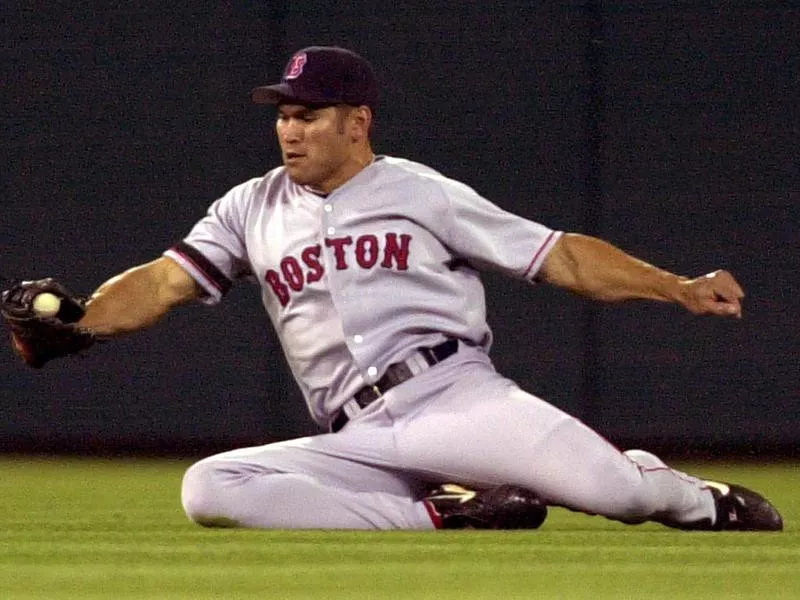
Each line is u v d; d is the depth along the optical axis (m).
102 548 16.50
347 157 19.12
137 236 39.69
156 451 40.28
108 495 28.02
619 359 39.62
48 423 40.50
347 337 18.86
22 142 39.75
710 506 19.08
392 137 39.12
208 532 18.16
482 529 18.55
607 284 18.88
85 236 39.75
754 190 39.25
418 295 18.94
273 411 39.88
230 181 39.59
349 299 18.88
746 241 39.34
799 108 39.25
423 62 39.12
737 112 39.22
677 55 39.16
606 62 39.16
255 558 15.26
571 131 39.22
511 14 39.12
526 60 39.16
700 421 39.69
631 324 39.59
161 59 39.59
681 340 39.56
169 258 19.56
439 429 18.56
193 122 39.62
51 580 13.38
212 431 40.03
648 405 39.62
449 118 39.16
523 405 18.59
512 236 19.09
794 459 39.59
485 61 39.12
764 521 19.12
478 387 18.81
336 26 39.19
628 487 18.25
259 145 39.53
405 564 14.67
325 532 18.06
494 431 18.45
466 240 19.08
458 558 15.29
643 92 39.22
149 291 19.44
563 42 39.16
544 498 18.61
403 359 18.83
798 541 17.67
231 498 18.41
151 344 40.09
